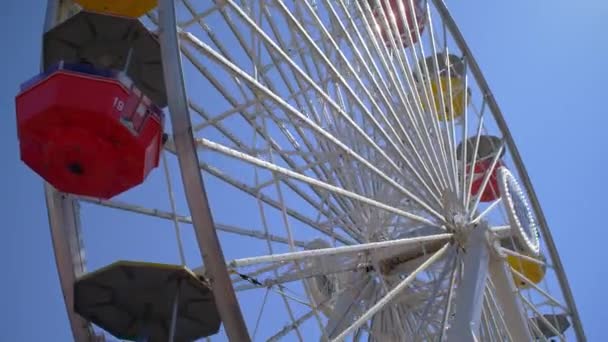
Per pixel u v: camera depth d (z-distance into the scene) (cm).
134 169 1186
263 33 1280
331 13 1484
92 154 1153
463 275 1530
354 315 1554
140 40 1293
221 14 1492
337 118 1531
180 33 1108
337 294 1584
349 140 1542
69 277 1241
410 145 1541
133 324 1214
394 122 1545
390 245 1383
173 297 1166
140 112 1176
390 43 1664
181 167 1016
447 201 1591
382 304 1320
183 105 1035
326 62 1388
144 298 1178
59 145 1145
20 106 1159
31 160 1191
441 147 1633
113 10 1351
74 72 1150
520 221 1683
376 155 1580
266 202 1448
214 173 1328
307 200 1541
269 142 1346
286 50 1597
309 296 1330
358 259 1565
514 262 1998
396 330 1565
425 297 1572
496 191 2114
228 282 1005
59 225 1248
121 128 1144
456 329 1445
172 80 1053
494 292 1731
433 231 1583
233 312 1013
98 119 1131
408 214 1458
